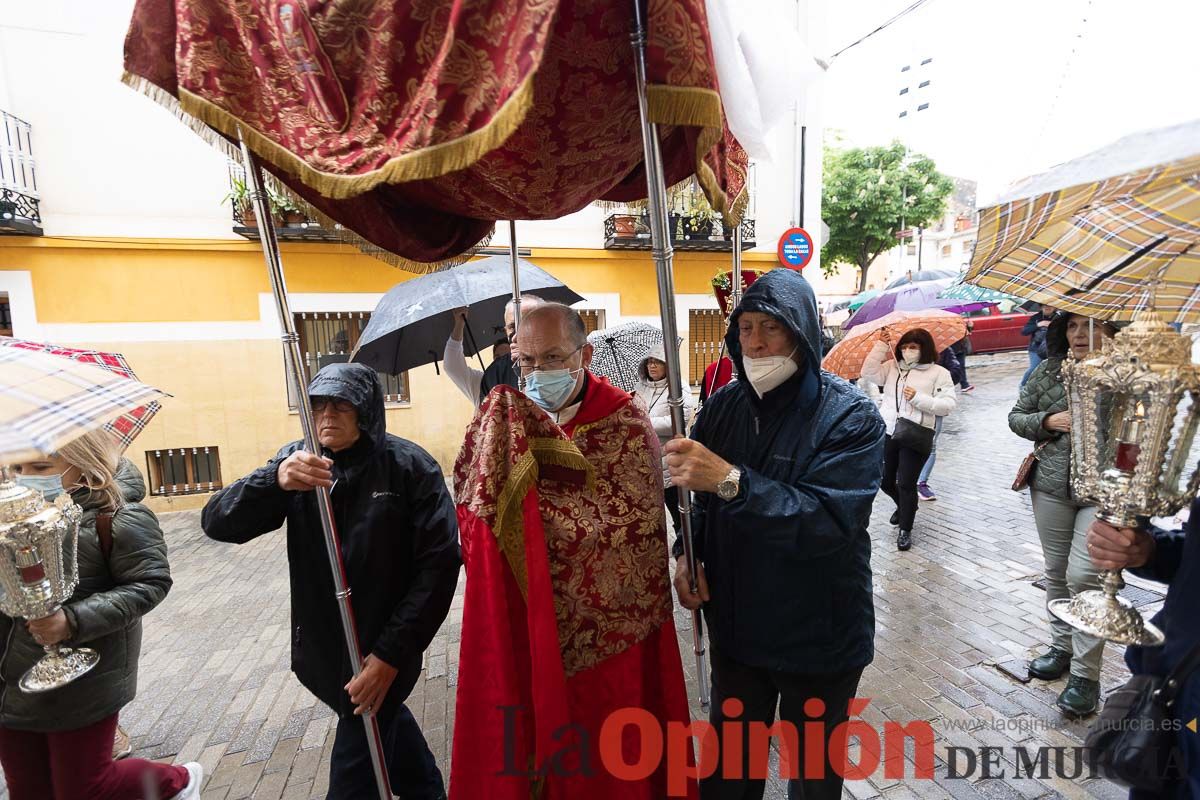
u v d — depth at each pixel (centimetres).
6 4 611
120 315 660
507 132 95
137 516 190
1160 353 115
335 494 189
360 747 189
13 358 140
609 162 143
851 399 160
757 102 126
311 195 152
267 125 121
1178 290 137
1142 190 107
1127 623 123
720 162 141
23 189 614
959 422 924
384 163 110
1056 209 122
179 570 507
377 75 113
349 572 186
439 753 268
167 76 127
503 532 157
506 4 99
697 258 880
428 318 339
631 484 169
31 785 186
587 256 838
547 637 147
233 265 689
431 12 109
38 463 177
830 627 161
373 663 172
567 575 161
